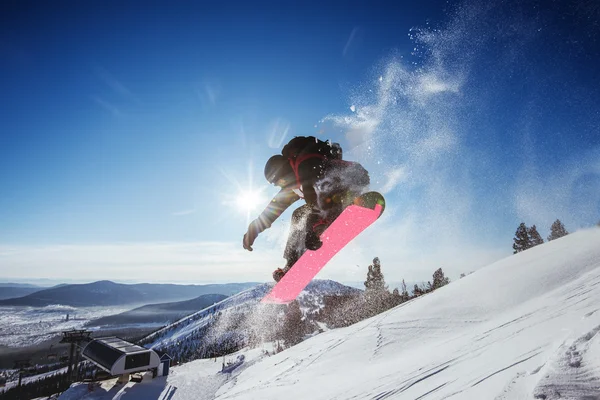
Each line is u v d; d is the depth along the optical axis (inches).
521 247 1784.0
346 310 2135.8
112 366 1416.1
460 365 312.3
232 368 1882.4
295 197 148.3
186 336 5807.1
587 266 814.5
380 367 603.5
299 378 756.0
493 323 589.3
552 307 462.3
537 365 142.6
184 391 1355.8
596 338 131.3
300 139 135.5
